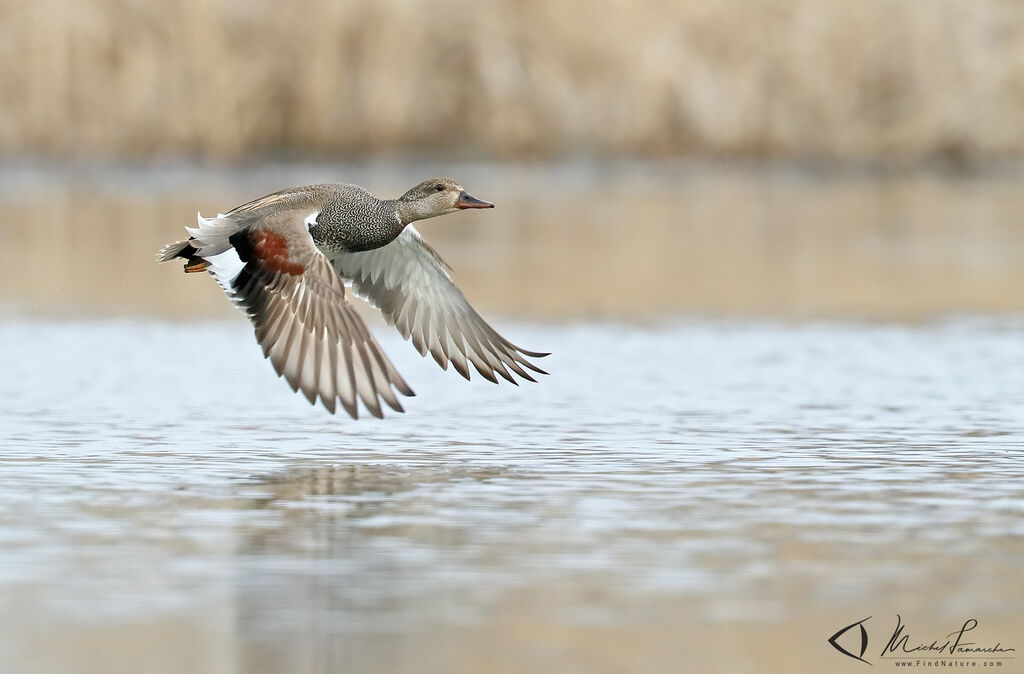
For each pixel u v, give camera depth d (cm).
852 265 2520
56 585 905
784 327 2011
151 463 1236
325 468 1219
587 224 2981
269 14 3453
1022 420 1437
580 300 2206
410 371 1719
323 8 3447
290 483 1164
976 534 1021
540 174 3569
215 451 1286
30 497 1115
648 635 823
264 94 3459
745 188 3525
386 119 3484
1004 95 3653
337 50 3462
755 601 880
